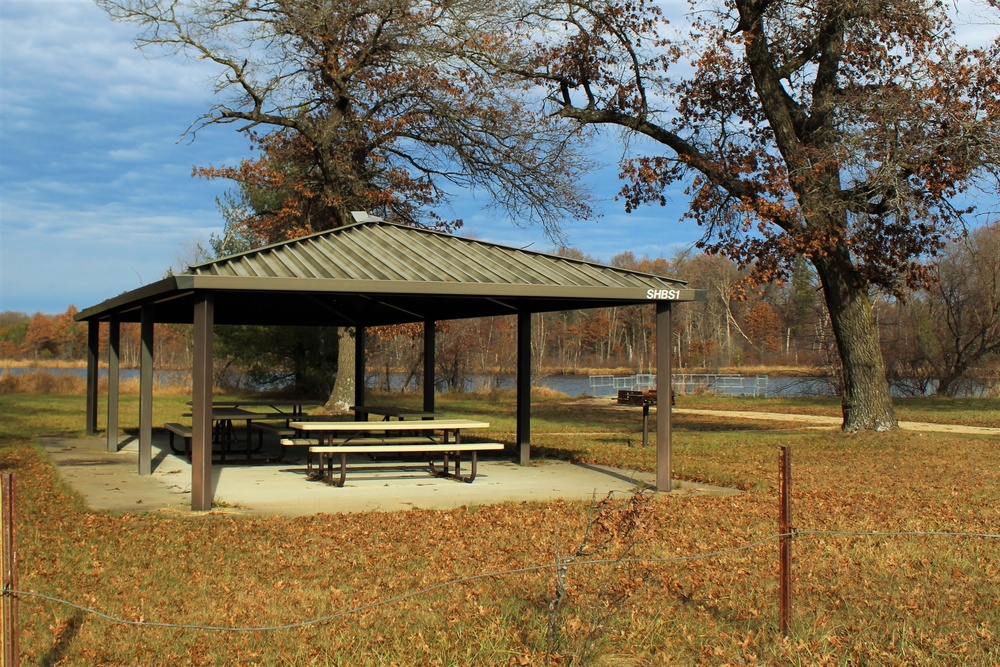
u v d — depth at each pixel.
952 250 41.78
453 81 27.94
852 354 20.45
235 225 33.03
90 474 13.37
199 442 10.05
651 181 20.95
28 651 5.40
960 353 42.31
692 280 70.81
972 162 17.19
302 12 25.62
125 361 71.19
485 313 15.99
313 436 14.95
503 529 9.02
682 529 9.20
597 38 22.12
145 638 5.71
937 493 11.97
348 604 6.45
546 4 22.09
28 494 11.34
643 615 6.18
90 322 19.83
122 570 7.38
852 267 20.30
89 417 20.11
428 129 28.42
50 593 6.67
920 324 45.38
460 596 6.63
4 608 4.30
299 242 12.20
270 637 5.76
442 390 44.28
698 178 20.62
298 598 6.59
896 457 16.38
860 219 19.41
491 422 25.77
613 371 70.31
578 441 19.56
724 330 81.56
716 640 5.74
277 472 13.63
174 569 7.42
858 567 7.61
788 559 5.68
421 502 10.74
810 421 26.47
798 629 5.86
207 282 9.73
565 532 8.84
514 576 7.16
